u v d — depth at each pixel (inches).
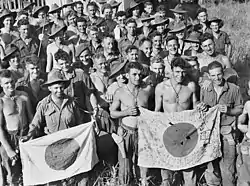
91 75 173.8
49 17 278.5
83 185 149.5
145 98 148.9
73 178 149.9
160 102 147.9
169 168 144.8
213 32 217.5
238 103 147.6
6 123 147.4
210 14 458.6
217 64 143.7
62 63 162.4
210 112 143.9
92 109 166.9
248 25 403.9
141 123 145.3
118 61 178.9
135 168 156.2
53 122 144.3
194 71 164.6
